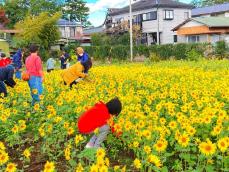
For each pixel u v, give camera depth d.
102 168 5.15
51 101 11.54
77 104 9.75
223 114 7.84
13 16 74.06
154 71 19.39
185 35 50.66
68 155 6.48
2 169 6.17
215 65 21.69
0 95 12.08
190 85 13.73
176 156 7.21
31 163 7.38
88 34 79.69
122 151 7.79
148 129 7.21
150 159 5.87
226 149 6.01
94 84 13.69
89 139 8.22
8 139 8.09
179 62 26.25
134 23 59.88
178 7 56.75
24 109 10.67
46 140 7.87
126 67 25.17
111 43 57.12
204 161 6.32
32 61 11.95
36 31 51.09
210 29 46.28
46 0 73.94
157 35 55.75
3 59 12.65
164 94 10.80
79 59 13.85
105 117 7.32
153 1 57.66
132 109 9.21
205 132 7.52
